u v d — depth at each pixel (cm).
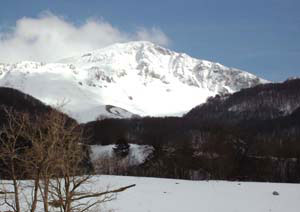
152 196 3341
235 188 3922
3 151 1243
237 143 9012
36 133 1298
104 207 2634
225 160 8256
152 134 12444
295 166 8750
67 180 1386
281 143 10100
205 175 8250
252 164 8500
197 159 8494
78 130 1441
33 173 1317
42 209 2045
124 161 8356
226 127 10888
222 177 8119
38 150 1267
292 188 4000
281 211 2959
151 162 8725
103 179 4116
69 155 1334
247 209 2997
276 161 9031
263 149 9388
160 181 4281
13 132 1248
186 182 4297
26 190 2442
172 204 3083
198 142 9762
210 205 3098
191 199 3297
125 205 2944
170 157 8719
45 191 1302
